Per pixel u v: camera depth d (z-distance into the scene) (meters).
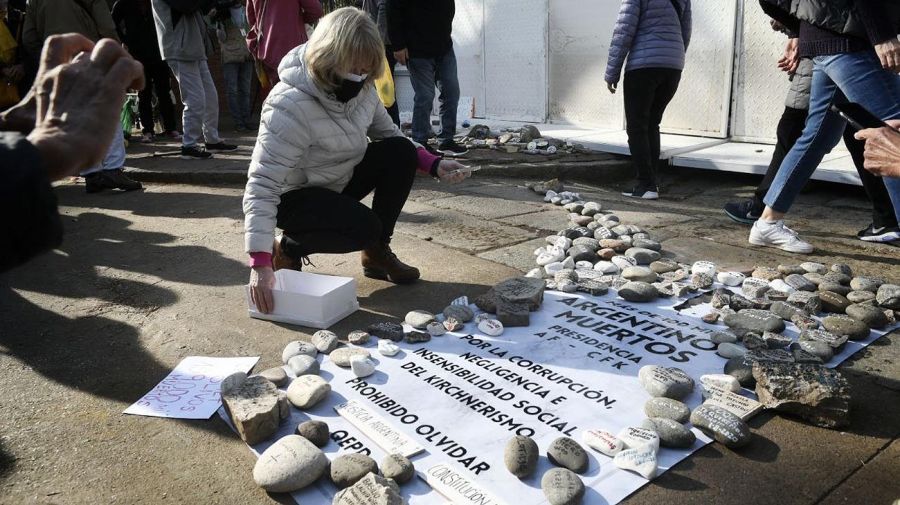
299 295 2.95
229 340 2.88
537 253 3.87
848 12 3.11
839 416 2.12
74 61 0.96
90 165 0.94
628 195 5.41
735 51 6.23
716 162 5.70
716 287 3.29
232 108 8.75
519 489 1.87
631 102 5.14
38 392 2.50
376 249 3.39
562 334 2.79
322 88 2.82
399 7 5.95
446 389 2.39
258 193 2.87
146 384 2.55
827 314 2.96
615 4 6.91
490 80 8.47
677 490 1.87
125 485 1.97
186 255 3.97
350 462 1.94
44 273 3.73
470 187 5.69
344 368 2.56
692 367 2.51
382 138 3.39
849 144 3.94
